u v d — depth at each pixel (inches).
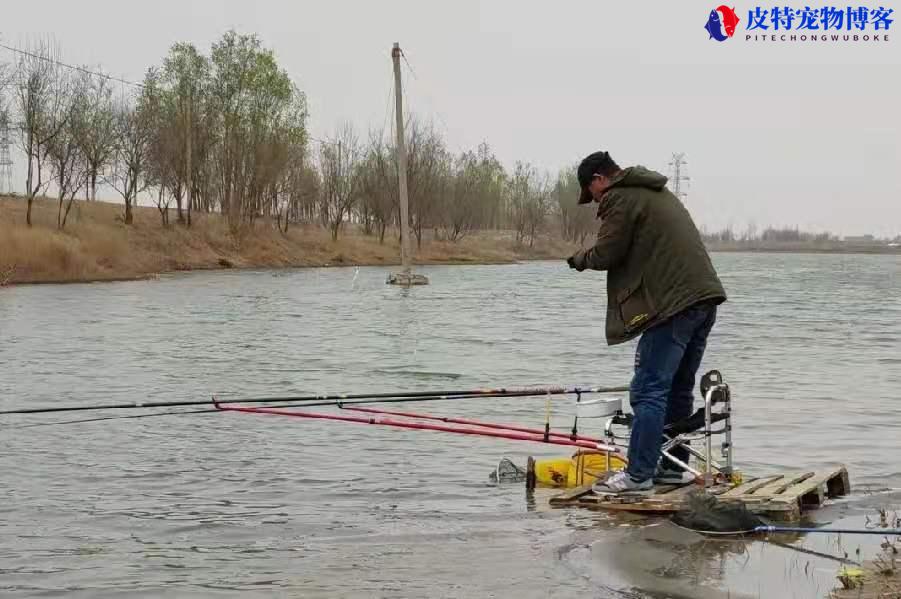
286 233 3479.3
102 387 637.9
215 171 3270.2
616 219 316.8
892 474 380.8
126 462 408.5
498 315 1321.4
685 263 315.3
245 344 925.2
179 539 293.0
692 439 343.3
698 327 324.5
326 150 3769.7
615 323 326.6
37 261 1975.9
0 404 567.5
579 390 380.5
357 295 1754.4
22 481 373.1
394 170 3818.9
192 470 393.1
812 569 249.3
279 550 280.1
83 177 2384.4
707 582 240.1
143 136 2807.6
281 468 397.1
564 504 329.4
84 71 2524.6
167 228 2901.1
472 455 424.2
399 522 311.3
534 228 5088.6
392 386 650.8
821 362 794.8
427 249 4055.1
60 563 268.5
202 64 3253.0
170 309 1363.2
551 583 244.4
